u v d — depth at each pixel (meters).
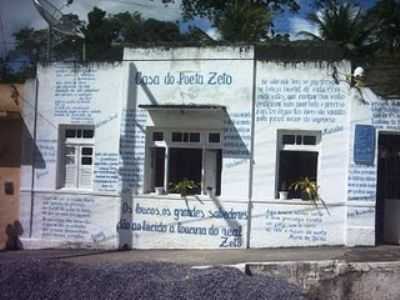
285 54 14.33
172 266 11.06
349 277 11.02
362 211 13.77
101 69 15.63
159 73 15.16
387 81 13.91
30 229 16.06
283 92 14.31
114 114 15.48
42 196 16.02
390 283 11.00
